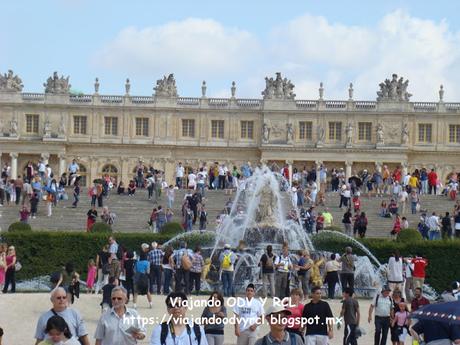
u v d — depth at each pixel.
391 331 37.38
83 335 24.47
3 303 46.25
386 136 131.38
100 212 82.31
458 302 26.84
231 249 56.06
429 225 72.12
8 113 132.00
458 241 59.56
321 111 131.62
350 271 51.38
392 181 97.69
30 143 131.12
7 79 132.12
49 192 80.06
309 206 83.44
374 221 80.88
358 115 131.38
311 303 31.03
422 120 131.12
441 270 59.19
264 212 64.69
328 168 131.88
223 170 98.38
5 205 82.81
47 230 68.44
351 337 36.03
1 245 52.91
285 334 23.84
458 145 130.75
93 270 53.09
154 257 50.22
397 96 131.00
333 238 63.44
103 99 132.75
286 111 131.88
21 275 61.19
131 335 25.20
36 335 24.16
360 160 130.38
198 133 133.25
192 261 50.34
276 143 131.75
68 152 132.62
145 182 102.38
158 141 132.88
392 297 38.00
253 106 132.88
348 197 85.81
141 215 82.25
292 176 97.69
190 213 74.44
